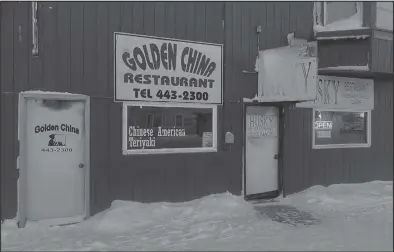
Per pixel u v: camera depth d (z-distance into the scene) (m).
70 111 6.43
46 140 6.25
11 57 6.01
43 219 6.23
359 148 10.03
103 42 6.68
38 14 6.16
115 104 6.81
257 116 8.45
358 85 9.95
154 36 7.14
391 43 9.20
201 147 7.70
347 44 9.03
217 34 7.84
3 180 5.96
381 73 9.25
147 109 7.11
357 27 9.02
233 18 8.02
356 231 6.28
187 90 7.49
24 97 6.04
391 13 9.25
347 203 8.26
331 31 8.99
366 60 8.94
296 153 8.95
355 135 10.09
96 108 6.64
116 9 6.80
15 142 6.00
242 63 8.13
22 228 5.95
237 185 8.12
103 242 5.58
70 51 6.42
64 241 5.60
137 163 7.02
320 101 9.27
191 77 7.53
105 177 6.73
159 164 7.23
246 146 8.28
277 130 8.73
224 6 7.91
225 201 7.46
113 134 6.80
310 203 8.18
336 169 9.64
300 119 9.02
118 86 6.81
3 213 5.96
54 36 6.29
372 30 8.81
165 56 7.25
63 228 6.14
